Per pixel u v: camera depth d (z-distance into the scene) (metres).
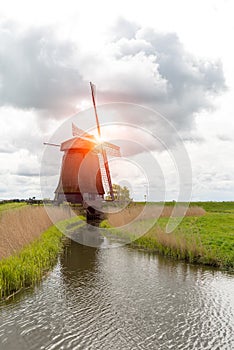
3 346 6.55
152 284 10.91
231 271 12.54
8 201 45.09
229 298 9.48
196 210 34.38
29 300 9.32
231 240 16.45
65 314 8.26
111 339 6.89
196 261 14.19
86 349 6.48
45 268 12.90
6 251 12.46
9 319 7.93
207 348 6.54
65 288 10.46
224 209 46.16
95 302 9.17
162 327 7.53
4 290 9.69
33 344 6.64
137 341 6.83
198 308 8.69
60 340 6.84
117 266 13.55
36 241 15.89
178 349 6.46
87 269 13.02
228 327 7.53
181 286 10.65
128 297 9.56
